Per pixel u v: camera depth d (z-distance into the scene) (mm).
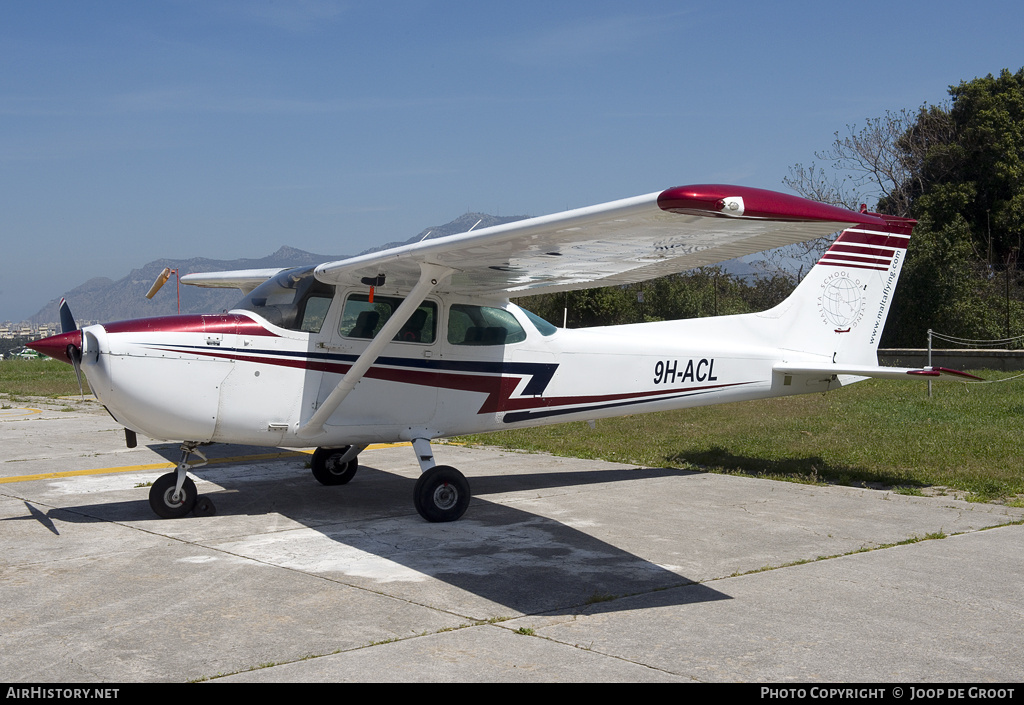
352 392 6699
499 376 7250
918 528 6184
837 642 3859
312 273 6680
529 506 7066
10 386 21016
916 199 29688
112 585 4754
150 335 6133
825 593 4617
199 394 6254
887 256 8609
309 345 6578
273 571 5055
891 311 23922
